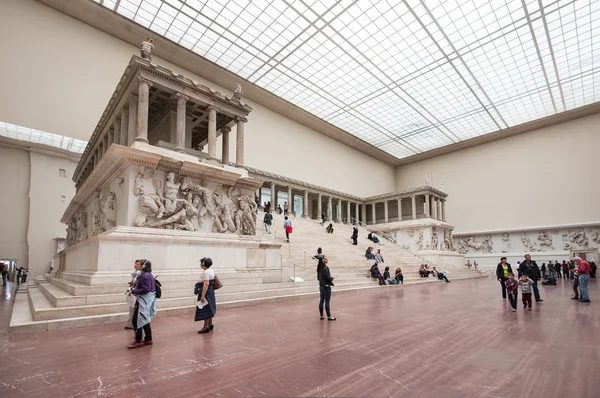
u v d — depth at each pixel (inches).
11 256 988.6
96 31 912.3
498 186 1550.2
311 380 155.9
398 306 404.5
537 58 1052.5
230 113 564.1
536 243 1384.1
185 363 180.7
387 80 1175.6
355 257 834.8
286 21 909.2
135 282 237.9
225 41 977.5
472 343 225.1
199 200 472.7
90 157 722.2
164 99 545.6
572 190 1339.8
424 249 1293.1
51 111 814.5
